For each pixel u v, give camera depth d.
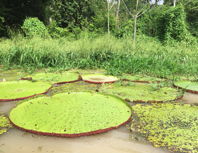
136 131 1.53
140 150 1.27
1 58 4.91
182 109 2.02
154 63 4.39
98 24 12.64
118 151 1.26
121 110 1.90
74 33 10.12
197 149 1.28
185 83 3.15
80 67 4.72
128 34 9.05
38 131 1.44
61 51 4.88
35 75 3.64
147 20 11.16
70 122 1.60
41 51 4.78
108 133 1.50
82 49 5.04
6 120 1.69
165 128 1.58
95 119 1.67
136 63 4.26
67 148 1.29
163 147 1.31
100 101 2.14
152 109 2.01
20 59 4.64
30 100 2.13
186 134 1.48
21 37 5.58
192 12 12.73
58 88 2.79
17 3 9.19
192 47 5.78
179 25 9.30
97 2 15.41
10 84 2.88
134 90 2.72
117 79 3.40
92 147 1.30
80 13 12.41
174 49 5.24
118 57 4.83
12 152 1.23
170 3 15.64
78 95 2.34
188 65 4.31
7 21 8.55
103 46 5.13
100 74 3.88
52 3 11.54
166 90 2.75
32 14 9.69
